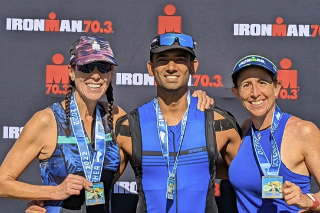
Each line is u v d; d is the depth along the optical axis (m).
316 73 3.15
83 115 2.44
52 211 2.32
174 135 2.52
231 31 3.18
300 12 3.16
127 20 3.19
